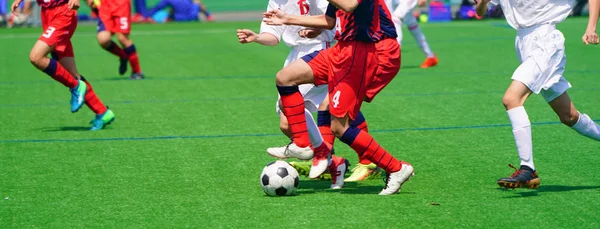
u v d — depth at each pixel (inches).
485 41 2429.9
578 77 1612.9
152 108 1348.4
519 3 761.0
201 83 1665.8
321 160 761.0
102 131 1138.0
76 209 722.2
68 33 1118.4
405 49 2299.5
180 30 3078.2
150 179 839.1
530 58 746.2
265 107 1337.4
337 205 719.1
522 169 727.1
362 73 717.3
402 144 1015.0
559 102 772.0
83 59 2177.7
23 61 2106.3
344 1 682.8
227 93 1510.8
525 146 729.0
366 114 1250.0
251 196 759.7
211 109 1326.3
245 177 844.6
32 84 1680.6
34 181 837.2
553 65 743.7
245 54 2239.2
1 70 1930.4
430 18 3257.9
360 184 816.3
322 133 781.9
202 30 3056.1
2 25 3312.0
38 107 1382.9
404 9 1774.1
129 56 1736.0
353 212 693.3
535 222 656.4
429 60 1857.8
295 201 737.0
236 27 3132.4
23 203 746.8
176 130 1136.8
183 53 2285.9
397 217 674.8
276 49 2369.6
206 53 2279.8
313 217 679.1
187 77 1770.4
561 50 747.4
